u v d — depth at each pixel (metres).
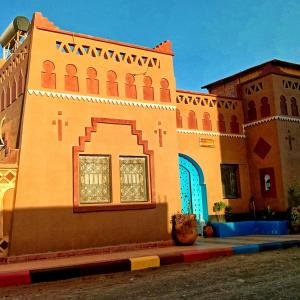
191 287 6.95
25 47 11.36
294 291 6.33
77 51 11.63
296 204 15.30
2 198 10.00
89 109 11.51
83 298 6.54
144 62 12.83
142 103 12.46
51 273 8.38
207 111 16.02
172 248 11.49
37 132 10.59
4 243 9.86
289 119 15.94
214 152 15.89
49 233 10.33
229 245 11.72
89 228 10.93
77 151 11.09
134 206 11.73
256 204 16.25
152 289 6.95
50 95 10.95
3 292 7.37
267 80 16.00
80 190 11.12
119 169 11.77
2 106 12.75
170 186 12.55
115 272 9.06
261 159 16.09
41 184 10.41
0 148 11.88
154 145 12.48
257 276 7.68
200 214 15.32
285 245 11.93
